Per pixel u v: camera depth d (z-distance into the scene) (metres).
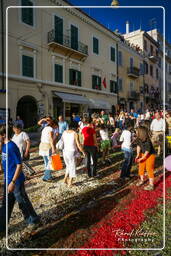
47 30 16.23
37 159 7.35
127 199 4.00
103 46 22.34
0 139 2.80
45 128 5.02
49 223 3.19
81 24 19.34
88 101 19.72
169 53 41.75
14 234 2.92
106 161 7.02
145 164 4.75
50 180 5.06
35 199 4.07
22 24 14.42
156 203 3.80
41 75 15.84
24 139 4.59
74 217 3.36
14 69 14.00
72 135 4.61
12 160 2.68
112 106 23.72
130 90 27.12
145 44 31.08
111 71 23.55
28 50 14.95
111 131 11.74
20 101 15.97
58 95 16.53
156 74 34.72
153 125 7.79
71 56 18.38
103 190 4.52
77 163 6.58
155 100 32.97
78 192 4.41
